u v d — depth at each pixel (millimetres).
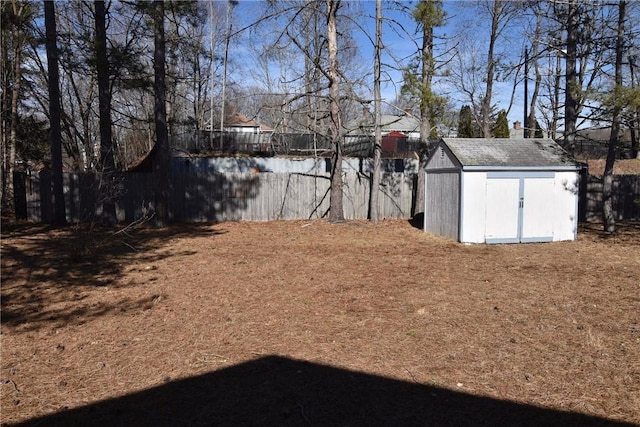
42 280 8609
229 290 7918
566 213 13172
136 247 12148
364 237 13852
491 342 5523
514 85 26031
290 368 4863
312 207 18641
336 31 15867
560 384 4465
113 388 4469
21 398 4285
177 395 4312
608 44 15461
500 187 12766
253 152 24969
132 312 6754
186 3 15586
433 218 14500
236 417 3918
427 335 5762
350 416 3918
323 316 6516
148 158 22203
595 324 6109
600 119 12898
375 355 5180
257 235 14336
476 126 30688
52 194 17141
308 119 18578
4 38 15703
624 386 4410
